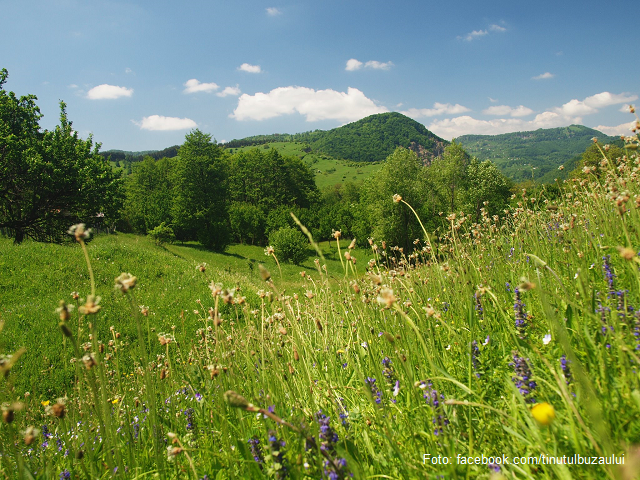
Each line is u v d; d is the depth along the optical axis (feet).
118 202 89.10
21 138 78.54
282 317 7.77
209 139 156.76
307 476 4.51
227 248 157.89
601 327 5.29
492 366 6.29
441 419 4.57
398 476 4.53
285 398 6.96
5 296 38.45
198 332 9.68
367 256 98.12
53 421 8.79
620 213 5.27
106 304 34.86
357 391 6.43
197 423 7.24
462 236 14.78
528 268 10.00
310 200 276.41
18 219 79.51
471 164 112.88
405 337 7.53
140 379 9.76
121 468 5.26
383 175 114.52
